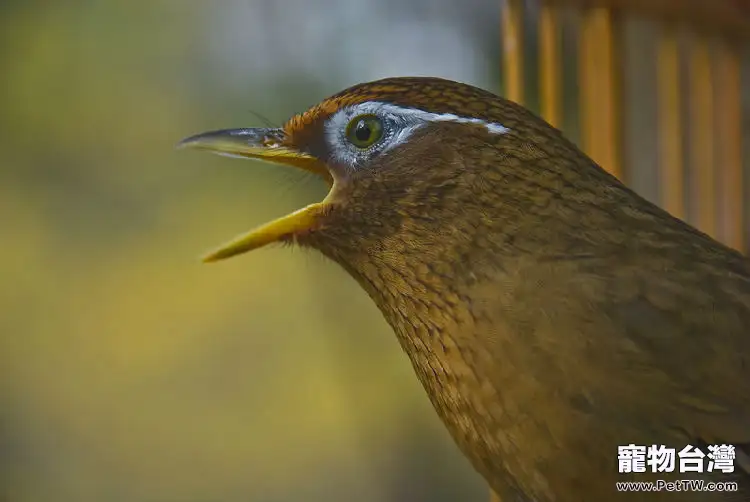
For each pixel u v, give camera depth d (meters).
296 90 2.03
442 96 1.38
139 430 2.26
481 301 1.37
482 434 1.37
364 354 2.33
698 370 1.36
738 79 1.49
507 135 1.37
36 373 2.24
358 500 2.20
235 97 2.16
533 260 1.37
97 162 2.26
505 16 1.44
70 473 2.19
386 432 2.29
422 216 1.37
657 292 1.36
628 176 1.50
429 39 1.95
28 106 2.19
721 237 1.49
